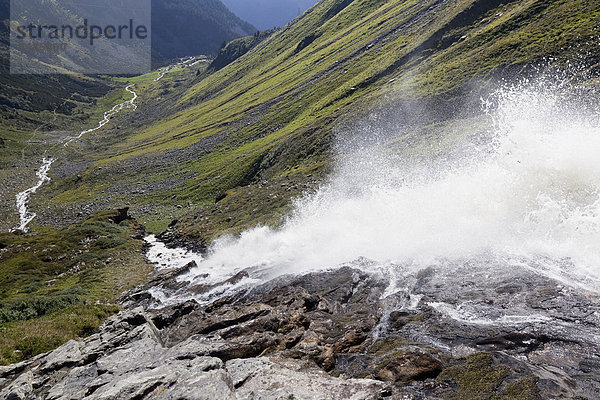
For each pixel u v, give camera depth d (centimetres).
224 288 2191
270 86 13500
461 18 7681
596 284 1229
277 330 1395
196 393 802
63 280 3566
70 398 967
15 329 1727
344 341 1245
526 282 1332
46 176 11712
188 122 14888
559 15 5519
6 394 1077
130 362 1148
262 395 850
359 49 10744
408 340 1164
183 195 7250
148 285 2839
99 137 17400
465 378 918
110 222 5722
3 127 17362
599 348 946
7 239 5081
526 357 976
